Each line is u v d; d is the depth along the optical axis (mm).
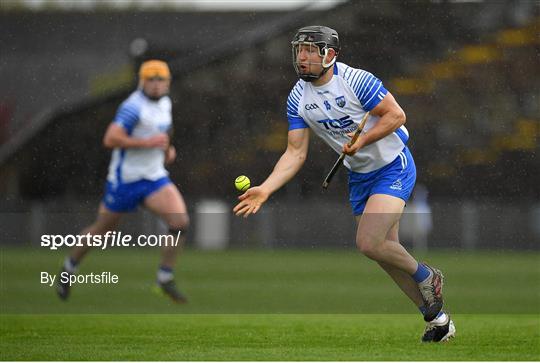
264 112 44906
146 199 27188
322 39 17375
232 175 45000
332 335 20188
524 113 47062
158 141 26812
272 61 45000
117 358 16719
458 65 46344
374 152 17906
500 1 47062
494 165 46750
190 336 20062
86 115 44688
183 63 44875
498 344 18328
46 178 44594
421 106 46312
